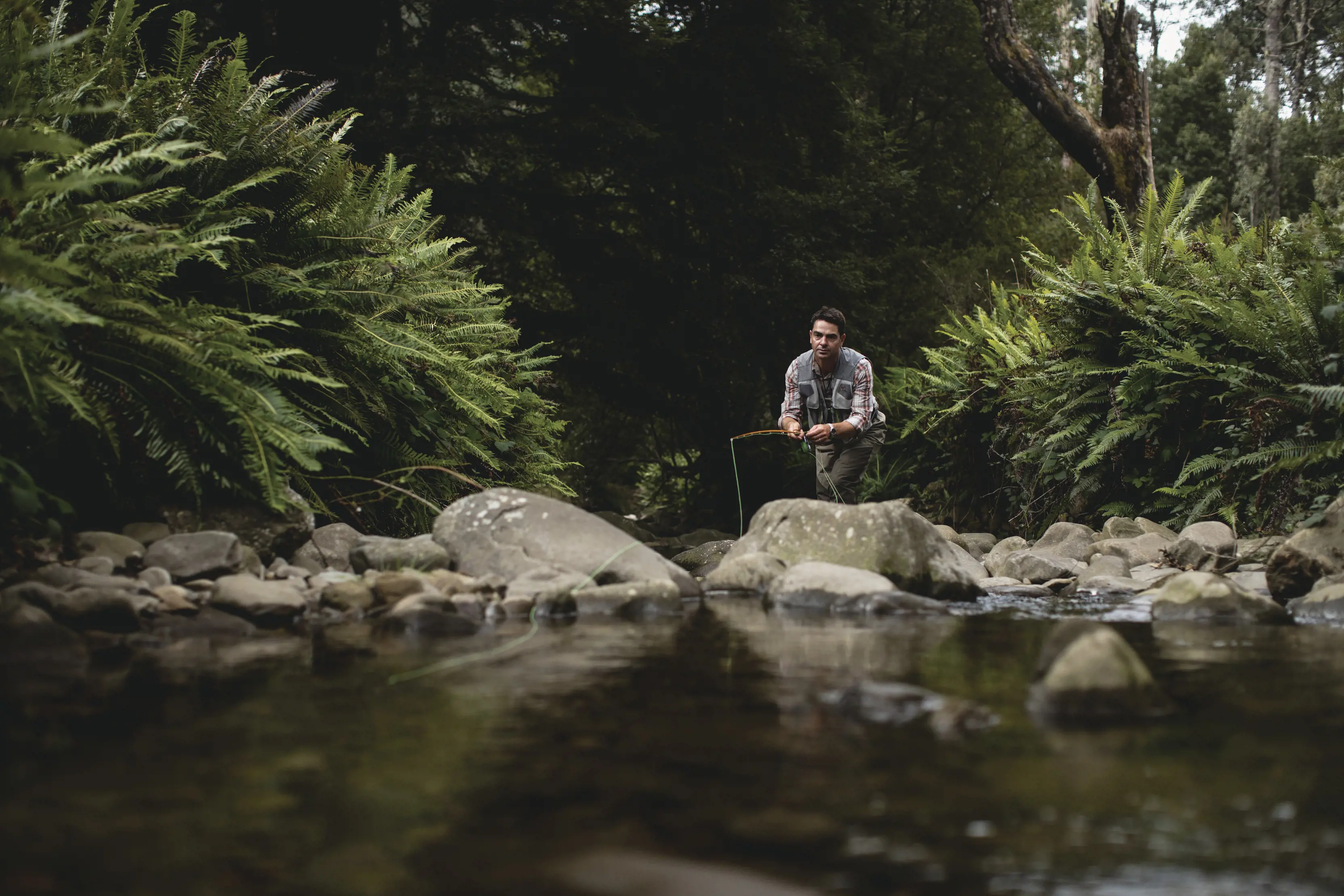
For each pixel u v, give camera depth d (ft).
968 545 22.90
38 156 12.51
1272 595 13.12
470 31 43.47
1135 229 35.06
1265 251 22.18
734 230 46.39
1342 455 17.54
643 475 63.31
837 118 48.52
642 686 7.18
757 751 5.48
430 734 5.76
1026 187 79.41
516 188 42.42
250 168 14.62
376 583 10.96
